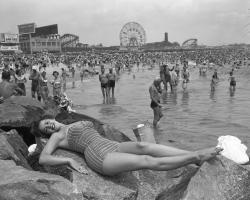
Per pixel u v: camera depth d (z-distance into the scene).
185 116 17.36
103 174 5.28
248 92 28.94
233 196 4.73
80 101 23.58
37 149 6.32
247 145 11.42
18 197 4.50
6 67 17.61
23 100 8.78
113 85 25.20
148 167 4.95
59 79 18.77
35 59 88.94
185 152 5.01
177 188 5.23
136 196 5.28
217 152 4.90
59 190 4.66
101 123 7.70
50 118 6.16
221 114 17.98
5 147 5.88
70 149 5.66
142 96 26.52
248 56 143.00
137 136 6.18
